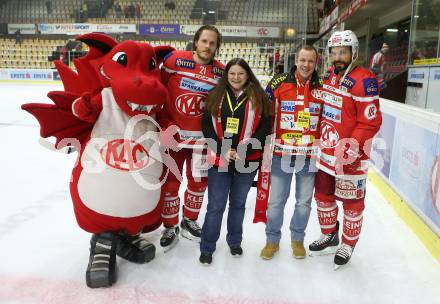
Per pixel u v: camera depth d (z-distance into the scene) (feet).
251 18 60.90
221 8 62.54
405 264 9.63
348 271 9.25
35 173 16.44
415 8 24.36
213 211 8.95
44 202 13.08
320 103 8.90
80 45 54.90
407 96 25.50
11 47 60.85
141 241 9.35
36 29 60.64
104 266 8.16
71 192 8.48
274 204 9.32
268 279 8.78
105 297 7.92
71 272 8.82
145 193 8.32
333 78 8.73
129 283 8.43
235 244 9.61
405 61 37.81
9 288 8.16
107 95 8.10
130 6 62.64
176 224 10.05
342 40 8.39
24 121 28.71
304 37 58.34
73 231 10.94
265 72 45.96
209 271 9.00
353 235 9.24
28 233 10.75
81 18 62.34
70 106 8.21
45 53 60.64
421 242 10.80
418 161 11.46
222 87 8.55
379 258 9.90
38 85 52.60
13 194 13.80
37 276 8.63
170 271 8.95
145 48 8.33
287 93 8.81
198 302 7.86
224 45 58.08
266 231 9.64
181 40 59.41
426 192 10.81
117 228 8.33
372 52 46.73
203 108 9.37
